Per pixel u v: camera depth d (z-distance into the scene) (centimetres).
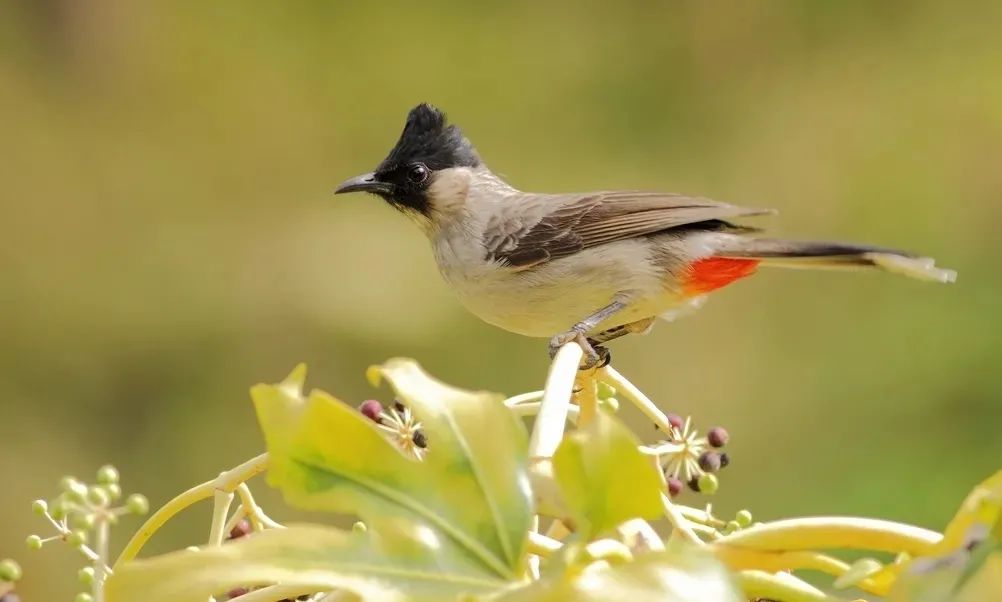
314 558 255
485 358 1333
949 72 1495
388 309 1367
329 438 268
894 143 1453
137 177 1512
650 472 247
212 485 336
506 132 1558
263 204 1505
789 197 1456
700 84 1561
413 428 387
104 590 247
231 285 1422
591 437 248
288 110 1575
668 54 1581
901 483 1138
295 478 268
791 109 1516
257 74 1595
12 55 1566
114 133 1548
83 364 1372
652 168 1515
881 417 1209
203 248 1456
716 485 409
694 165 1509
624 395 416
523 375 1316
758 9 1577
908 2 1546
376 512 263
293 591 285
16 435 1312
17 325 1384
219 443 1335
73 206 1486
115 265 1448
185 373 1374
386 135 1567
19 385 1349
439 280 1389
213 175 1528
